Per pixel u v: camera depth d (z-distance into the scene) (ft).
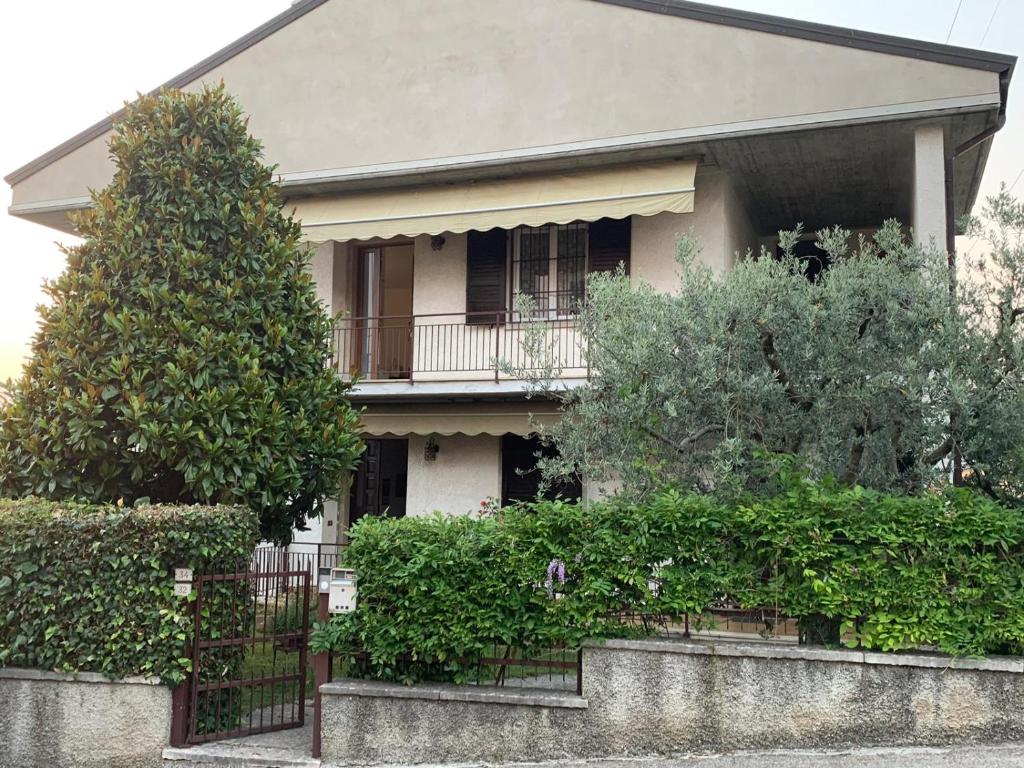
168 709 24.13
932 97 36.88
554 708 22.68
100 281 27.84
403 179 47.32
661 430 25.85
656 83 41.68
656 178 41.93
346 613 24.20
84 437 26.40
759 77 39.73
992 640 21.09
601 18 43.19
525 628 23.07
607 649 22.70
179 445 26.58
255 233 29.84
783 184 46.42
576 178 44.29
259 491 27.30
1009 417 22.91
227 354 27.68
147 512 24.53
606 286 27.63
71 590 24.68
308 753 23.90
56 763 24.43
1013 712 20.58
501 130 44.65
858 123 37.93
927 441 24.31
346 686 23.68
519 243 48.47
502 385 45.55
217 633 24.90
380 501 53.31
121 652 24.27
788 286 25.03
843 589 21.70
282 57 49.96
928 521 21.48
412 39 47.34
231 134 30.55
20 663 25.09
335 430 29.91
